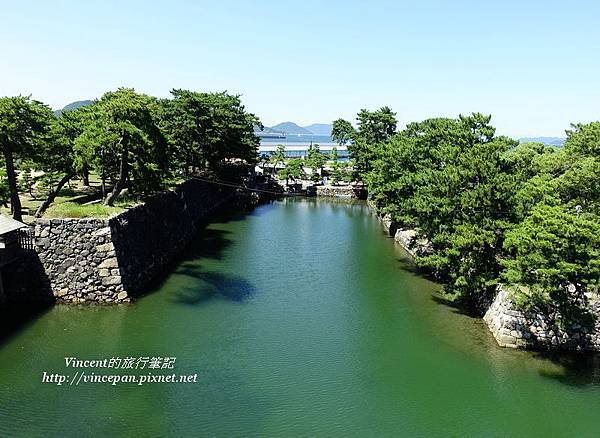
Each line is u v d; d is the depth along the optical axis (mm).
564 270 18828
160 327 23594
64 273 25328
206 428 16156
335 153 85312
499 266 25016
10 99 25828
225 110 57625
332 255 39031
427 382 19531
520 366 20797
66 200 32656
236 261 36219
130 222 28766
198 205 52062
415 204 29203
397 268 35469
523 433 16562
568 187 23938
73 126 31578
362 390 18875
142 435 15594
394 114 71625
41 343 21391
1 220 23422
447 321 25500
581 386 19359
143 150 31000
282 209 64125
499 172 25719
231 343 22375
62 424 15922
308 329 24250
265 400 17938
